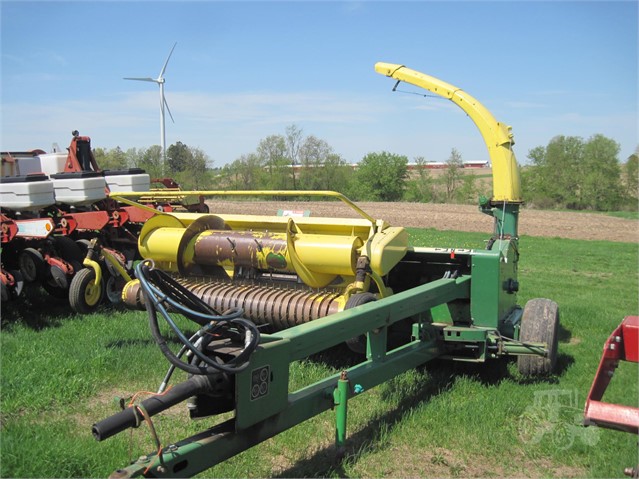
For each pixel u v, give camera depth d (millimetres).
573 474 4016
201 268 6680
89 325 7664
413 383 5594
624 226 31000
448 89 6988
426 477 3902
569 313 9188
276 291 6043
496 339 5570
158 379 5668
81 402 5156
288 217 6621
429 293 5098
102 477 3801
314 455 4152
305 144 52312
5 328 7520
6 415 4832
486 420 4754
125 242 9734
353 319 4066
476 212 37125
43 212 9109
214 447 3107
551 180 47312
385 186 51875
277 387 3420
